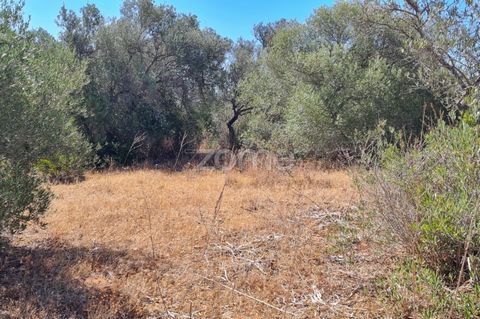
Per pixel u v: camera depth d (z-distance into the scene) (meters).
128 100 14.70
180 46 16.33
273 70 13.26
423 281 2.92
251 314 3.04
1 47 3.67
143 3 15.93
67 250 4.27
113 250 4.27
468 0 5.59
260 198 6.23
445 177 3.17
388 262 3.66
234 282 3.52
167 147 15.17
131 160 14.20
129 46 15.39
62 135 4.97
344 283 3.40
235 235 4.65
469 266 2.79
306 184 7.20
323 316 2.97
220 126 16.97
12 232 3.88
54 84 4.83
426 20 6.86
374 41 11.62
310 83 11.27
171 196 6.55
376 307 3.00
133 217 5.38
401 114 10.20
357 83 10.38
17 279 3.56
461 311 2.65
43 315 2.98
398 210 3.36
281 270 3.73
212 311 3.08
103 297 3.28
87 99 13.14
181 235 4.68
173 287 3.48
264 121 12.88
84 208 5.82
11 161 3.94
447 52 6.23
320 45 12.70
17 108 3.76
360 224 3.99
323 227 4.70
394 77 10.41
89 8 15.03
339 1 11.87
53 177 8.30
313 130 10.41
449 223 2.96
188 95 17.02
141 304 3.20
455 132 3.27
